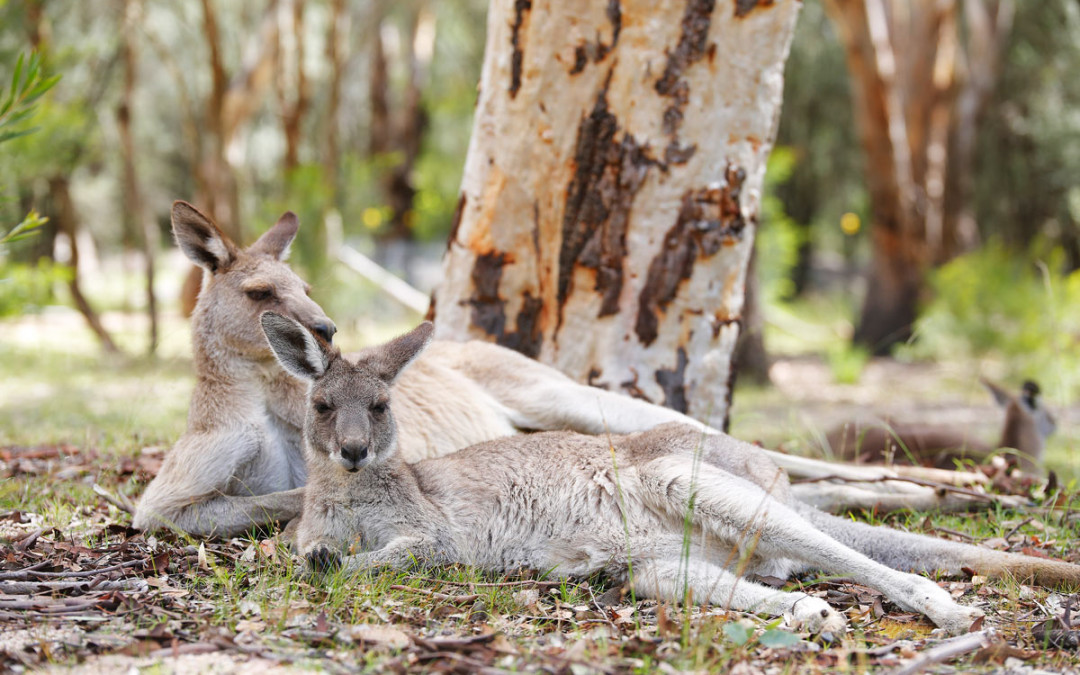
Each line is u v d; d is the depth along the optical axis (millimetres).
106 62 27703
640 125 10211
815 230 52594
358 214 30828
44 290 20891
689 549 6957
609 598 6867
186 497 8141
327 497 7199
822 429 15070
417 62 43125
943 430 12578
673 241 10352
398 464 7301
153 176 49781
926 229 30984
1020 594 6867
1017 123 40438
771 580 7156
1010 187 42781
